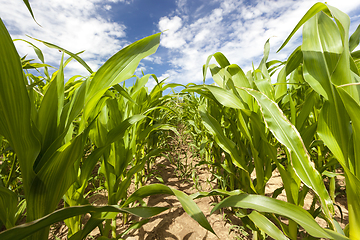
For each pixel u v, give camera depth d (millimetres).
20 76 338
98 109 758
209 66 1093
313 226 431
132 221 1172
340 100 541
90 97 477
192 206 467
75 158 499
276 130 570
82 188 674
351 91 533
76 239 517
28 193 415
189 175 1906
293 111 751
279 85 940
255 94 655
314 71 616
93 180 1380
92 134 815
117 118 948
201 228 1080
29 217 431
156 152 1047
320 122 605
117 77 495
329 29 628
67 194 672
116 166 876
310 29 657
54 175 440
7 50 312
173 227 1094
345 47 515
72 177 526
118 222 1179
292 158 531
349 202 546
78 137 469
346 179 549
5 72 317
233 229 1059
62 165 450
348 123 546
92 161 679
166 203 1376
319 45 625
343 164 515
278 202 497
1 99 324
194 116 2160
